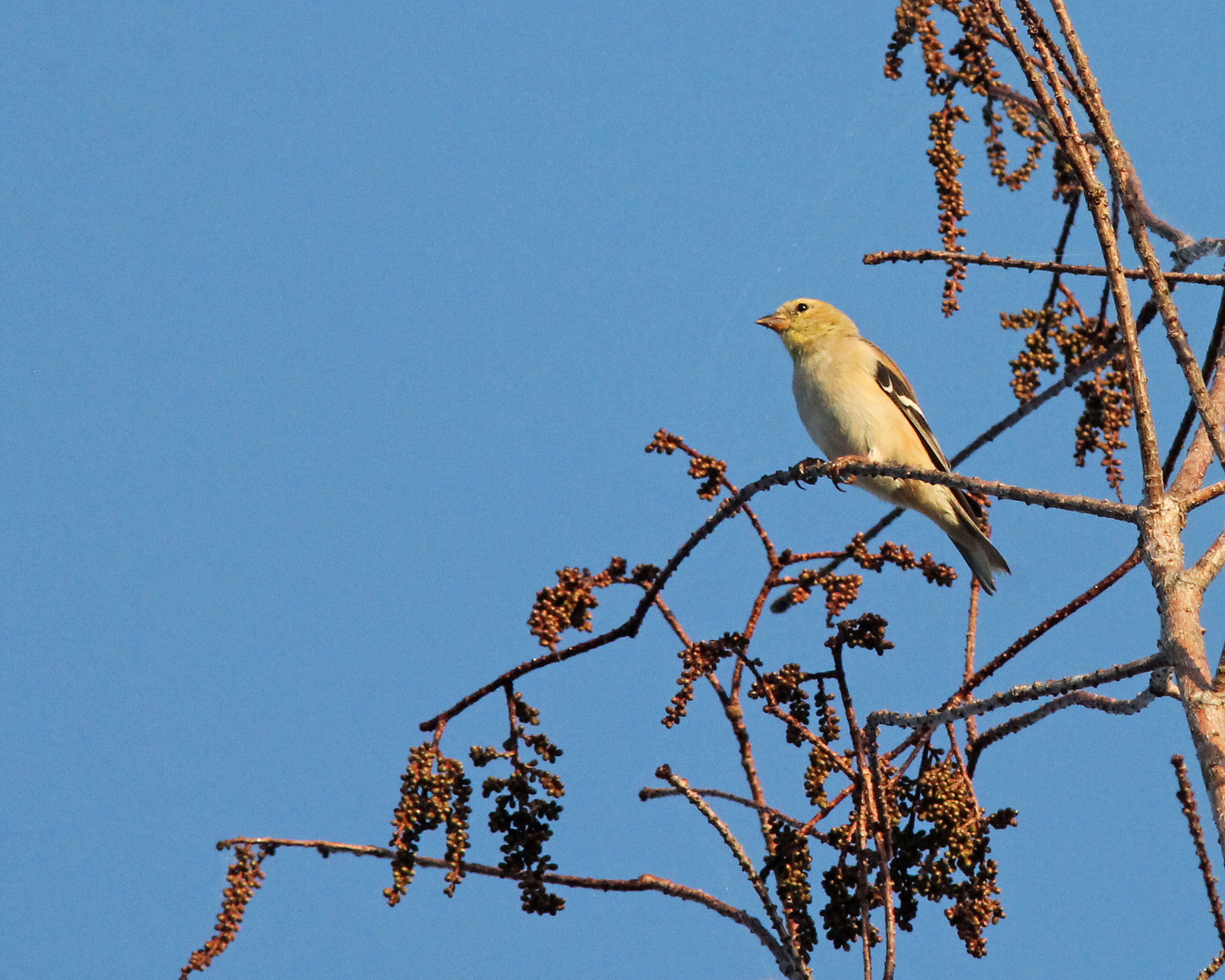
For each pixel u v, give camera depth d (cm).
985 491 762
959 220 927
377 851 840
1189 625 635
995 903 788
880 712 788
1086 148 920
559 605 876
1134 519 690
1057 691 686
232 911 830
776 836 862
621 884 833
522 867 829
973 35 962
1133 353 695
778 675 853
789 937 792
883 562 867
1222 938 740
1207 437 806
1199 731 595
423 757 825
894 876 793
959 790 796
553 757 834
